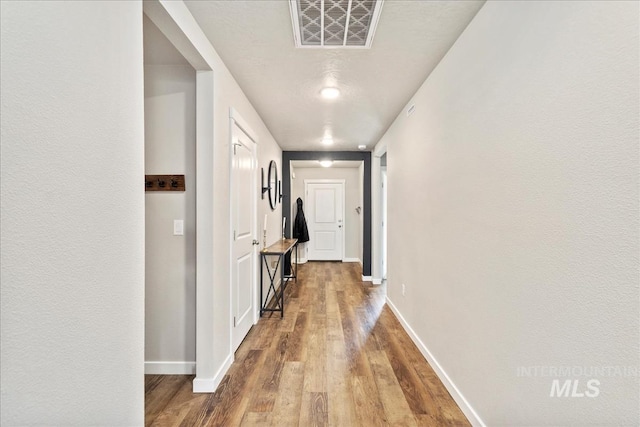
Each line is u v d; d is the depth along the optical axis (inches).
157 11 52.9
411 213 108.9
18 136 25.4
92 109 33.7
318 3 60.2
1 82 24.1
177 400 72.2
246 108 108.8
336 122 140.6
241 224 104.1
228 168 88.3
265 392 75.4
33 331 26.9
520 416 48.5
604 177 34.0
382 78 93.4
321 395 74.0
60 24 29.4
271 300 150.6
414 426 63.3
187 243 83.7
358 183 286.5
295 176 287.0
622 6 31.9
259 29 68.5
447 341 76.7
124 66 39.5
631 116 31.1
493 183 56.1
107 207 36.2
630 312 31.6
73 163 31.0
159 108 83.3
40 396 27.6
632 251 31.3
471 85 64.4
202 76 75.9
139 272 42.6
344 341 106.1
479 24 61.1
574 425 38.4
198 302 75.9
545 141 42.9
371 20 64.3
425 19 64.1
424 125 94.7
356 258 287.6
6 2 24.5
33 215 26.8
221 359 82.1
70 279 30.8
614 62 32.7
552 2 41.4
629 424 31.8
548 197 42.4
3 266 24.4
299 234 271.9
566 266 39.4
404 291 118.5
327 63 84.3
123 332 39.1
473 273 63.5
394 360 92.0
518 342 49.0
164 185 83.4
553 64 41.3
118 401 38.1
